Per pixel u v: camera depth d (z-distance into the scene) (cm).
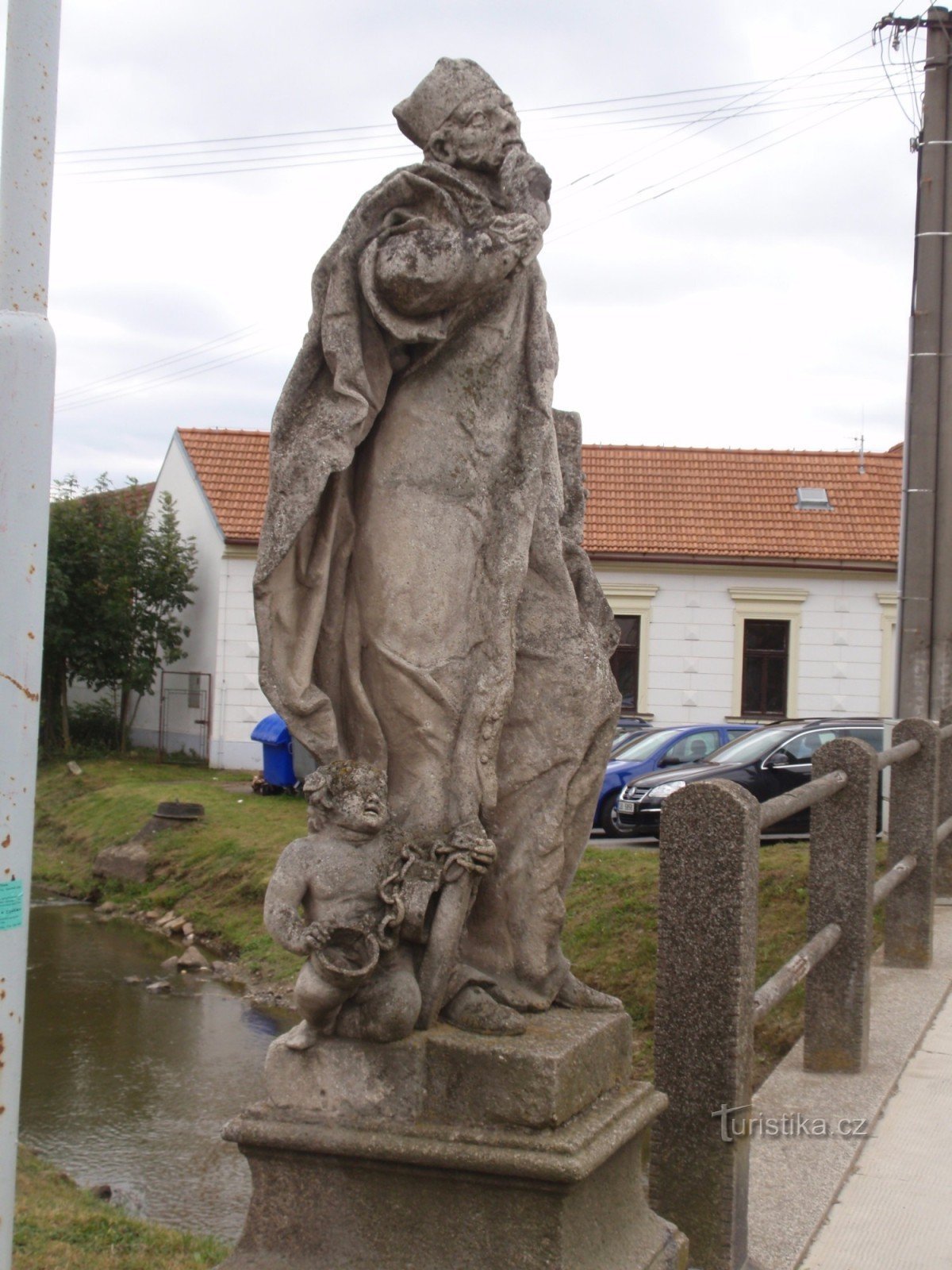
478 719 336
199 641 3038
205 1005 1337
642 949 1130
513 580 342
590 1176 304
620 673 2875
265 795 2369
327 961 302
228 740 2869
